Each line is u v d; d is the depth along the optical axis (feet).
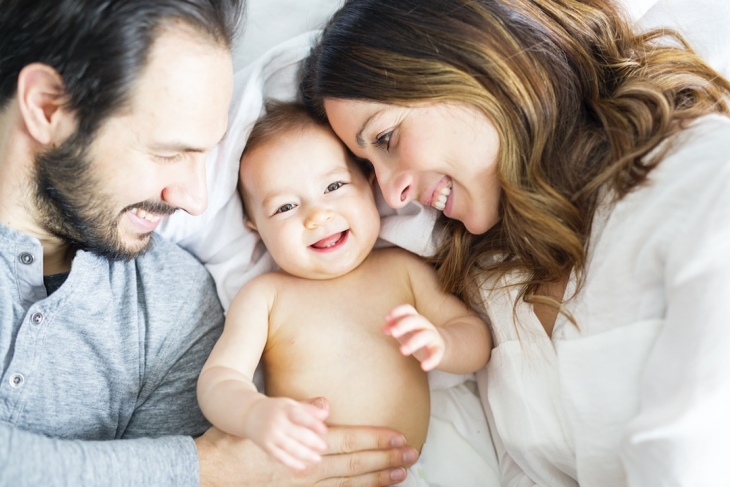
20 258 3.48
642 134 3.29
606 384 3.17
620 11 3.86
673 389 2.73
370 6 3.51
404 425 3.81
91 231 3.49
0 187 3.42
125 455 3.28
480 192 3.57
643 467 2.74
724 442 2.60
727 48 4.23
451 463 3.96
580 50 3.52
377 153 3.66
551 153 3.51
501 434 3.70
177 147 3.19
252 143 4.01
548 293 3.61
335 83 3.54
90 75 2.99
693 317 2.74
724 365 2.62
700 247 2.81
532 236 3.50
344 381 3.80
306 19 4.69
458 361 3.74
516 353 3.63
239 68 4.64
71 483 3.09
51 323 3.53
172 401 3.90
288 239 3.92
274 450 3.04
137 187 3.29
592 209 3.39
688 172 3.03
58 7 2.96
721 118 3.22
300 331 3.94
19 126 3.27
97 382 3.70
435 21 3.36
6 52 3.10
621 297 3.17
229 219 4.26
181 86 3.03
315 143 3.93
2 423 3.11
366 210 3.98
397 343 3.89
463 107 3.33
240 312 3.95
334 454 3.61
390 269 4.16
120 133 3.11
